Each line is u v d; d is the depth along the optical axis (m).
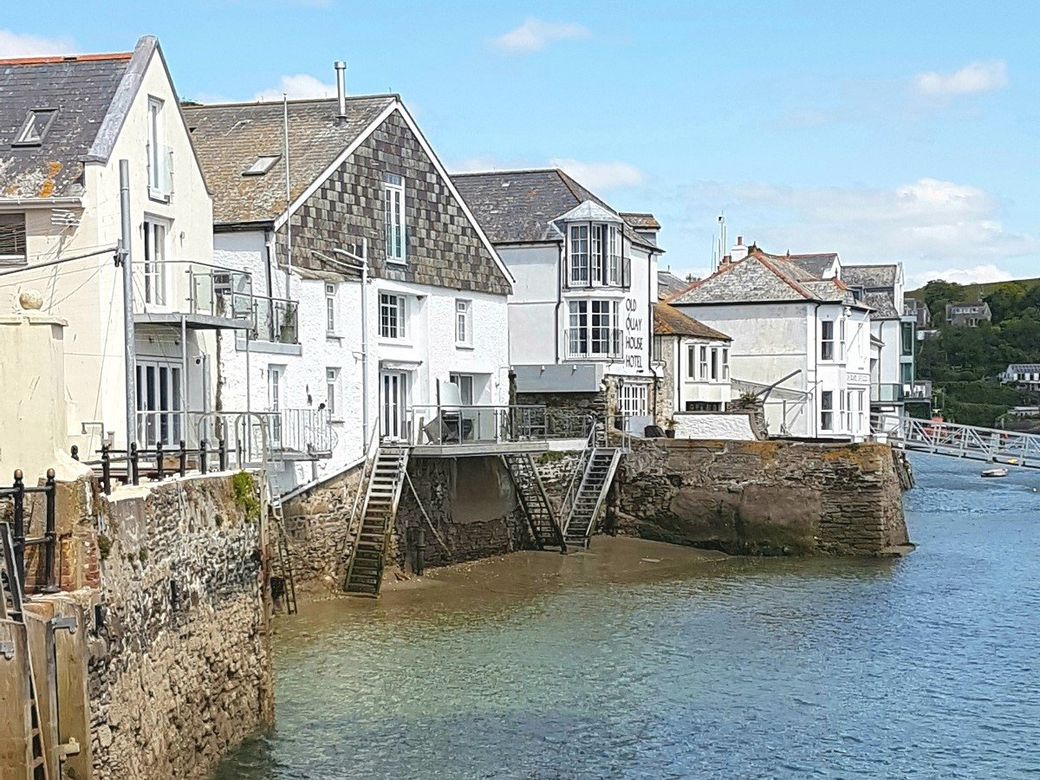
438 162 45.38
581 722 24.81
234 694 22.12
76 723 15.19
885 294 101.12
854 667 29.47
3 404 16.48
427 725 24.31
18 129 31.70
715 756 23.00
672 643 31.67
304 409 37.50
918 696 27.08
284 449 34.78
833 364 74.50
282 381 37.44
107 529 16.81
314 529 37.44
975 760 23.03
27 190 30.27
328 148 40.53
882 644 31.80
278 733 23.56
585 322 55.78
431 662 29.22
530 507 47.47
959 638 32.56
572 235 55.84
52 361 16.52
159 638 18.66
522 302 56.38
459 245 46.53
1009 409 150.75
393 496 39.44
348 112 42.50
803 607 36.62
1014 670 29.28
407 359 43.81
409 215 43.75
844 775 22.17
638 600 37.56
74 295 30.20
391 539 40.16
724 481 49.00
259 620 23.55
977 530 54.84
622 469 50.69
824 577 42.31
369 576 37.97
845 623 34.34
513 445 43.84
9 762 13.97
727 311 74.44
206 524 21.25
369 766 21.88
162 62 33.12
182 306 33.16
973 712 25.94
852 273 103.12
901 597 38.31
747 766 22.52
